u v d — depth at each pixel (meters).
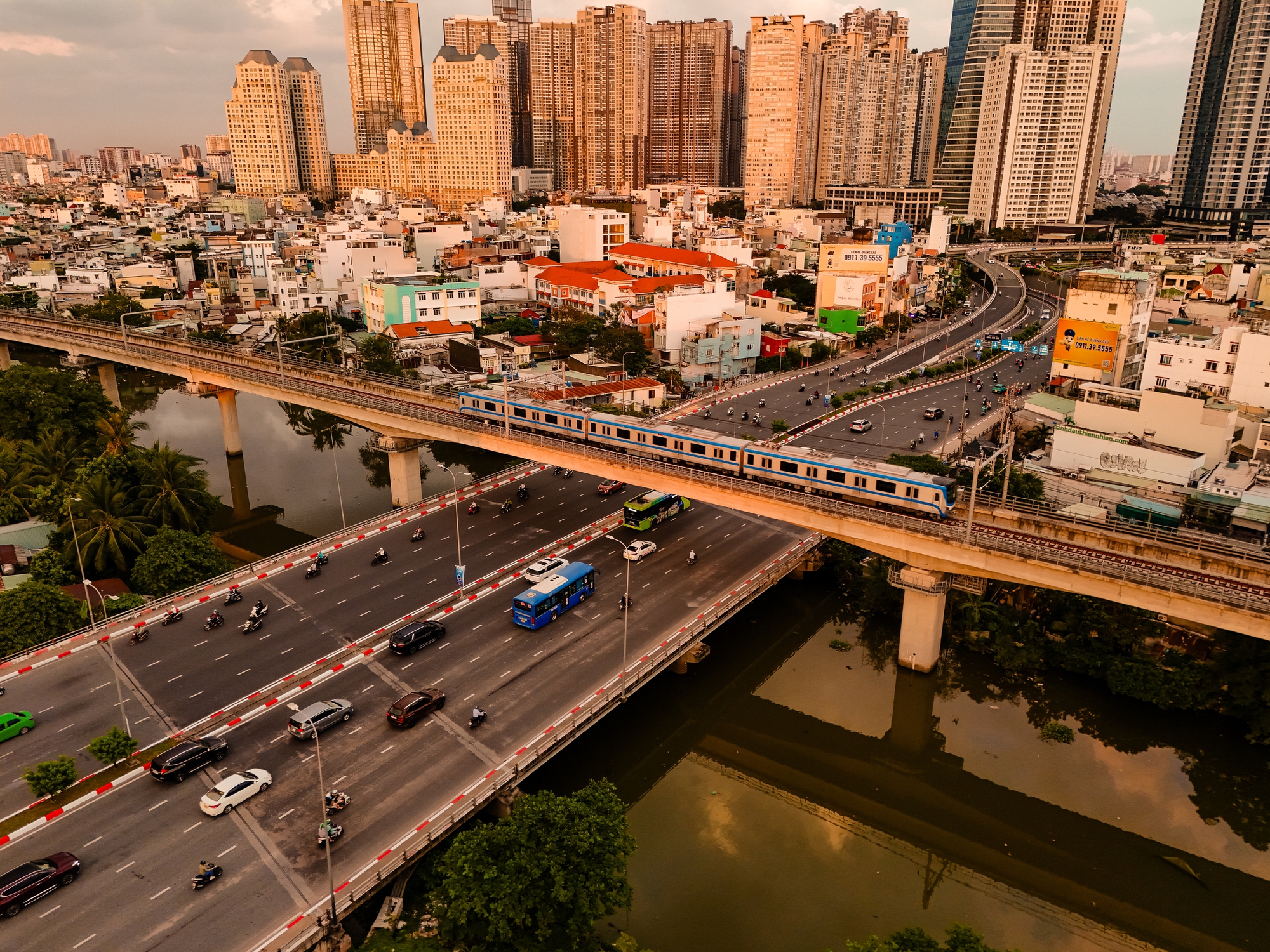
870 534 69.00
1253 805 58.91
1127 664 69.38
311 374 119.31
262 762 52.41
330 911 41.00
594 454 84.62
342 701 57.03
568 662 63.62
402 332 162.12
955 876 52.72
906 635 71.56
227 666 62.62
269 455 132.25
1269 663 63.28
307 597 73.50
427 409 102.06
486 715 56.94
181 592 72.94
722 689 72.00
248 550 95.88
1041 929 48.50
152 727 55.56
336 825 46.81
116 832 46.53
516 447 91.44
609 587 76.19
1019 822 57.78
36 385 115.81
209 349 132.62
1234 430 94.31
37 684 59.97
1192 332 130.88
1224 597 53.66
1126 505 80.88
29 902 41.34
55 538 82.56
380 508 108.56
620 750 62.59
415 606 71.94
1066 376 129.75
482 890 39.56
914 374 154.50
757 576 77.38
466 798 48.91
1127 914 50.28
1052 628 76.00
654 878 50.88
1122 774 62.28
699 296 162.12
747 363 160.88
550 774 59.19
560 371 147.62
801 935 46.56
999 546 62.44
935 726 68.12
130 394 168.75
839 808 59.53
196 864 44.22
